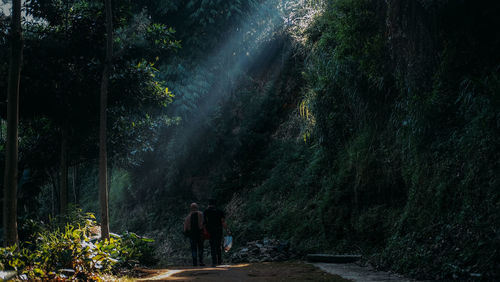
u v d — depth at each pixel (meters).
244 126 18.58
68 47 10.21
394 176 9.07
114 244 7.69
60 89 10.31
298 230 12.41
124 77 10.80
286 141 16.94
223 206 17.08
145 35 10.72
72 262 6.28
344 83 10.16
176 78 18.28
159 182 20.06
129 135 13.62
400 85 8.43
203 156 19.27
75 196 16.23
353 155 10.59
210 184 18.47
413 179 7.86
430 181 7.34
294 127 17.06
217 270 8.38
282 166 15.88
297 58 18.08
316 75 11.74
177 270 8.66
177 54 18.47
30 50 9.91
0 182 12.00
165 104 12.09
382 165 9.45
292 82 18.33
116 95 10.98
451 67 7.33
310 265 8.79
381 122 9.69
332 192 11.25
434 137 7.50
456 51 7.26
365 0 8.74
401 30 7.79
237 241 14.15
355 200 10.13
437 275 6.00
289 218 13.36
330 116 11.67
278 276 7.18
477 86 6.45
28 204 12.59
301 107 13.70
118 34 10.66
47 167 13.16
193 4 17.95
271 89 18.95
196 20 18.52
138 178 21.02
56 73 10.22
